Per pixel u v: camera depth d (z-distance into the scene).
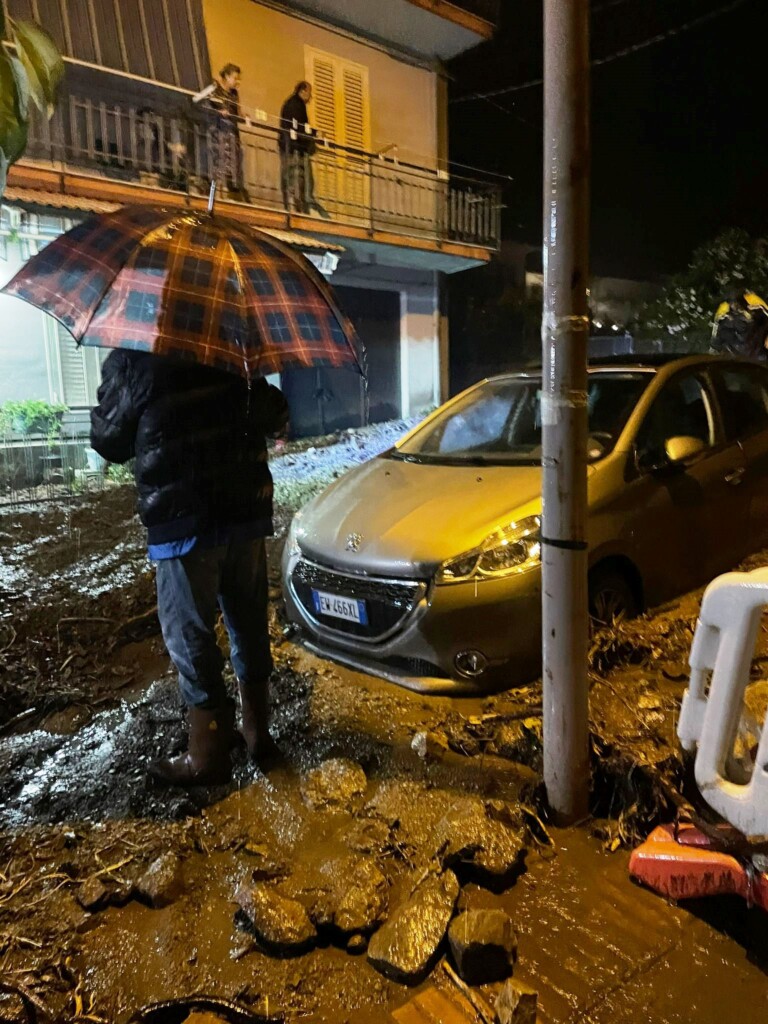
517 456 4.43
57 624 4.66
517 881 2.51
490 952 2.12
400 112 11.62
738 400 4.91
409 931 2.20
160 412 2.64
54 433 8.49
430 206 12.07
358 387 12.27
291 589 4.18
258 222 9.26
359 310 12.26
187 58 9.02
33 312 8.64
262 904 2.29
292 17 10.20
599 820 2.80
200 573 2.76
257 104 10.00
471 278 15.34
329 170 10.68
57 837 2.76
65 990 2.13
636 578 4.05
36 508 7.21
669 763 2.87
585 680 2.67
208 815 2.87
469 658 3.53
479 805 2.71
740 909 2.35
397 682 3.69
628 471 4.03
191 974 2.17
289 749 3.29
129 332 2.33
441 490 4.08
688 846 2.39
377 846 2.63
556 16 2.33
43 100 2.18
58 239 2.70
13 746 3.41
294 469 9.02
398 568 3.59
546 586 2.64
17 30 2.11
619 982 2.12
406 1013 2.04
